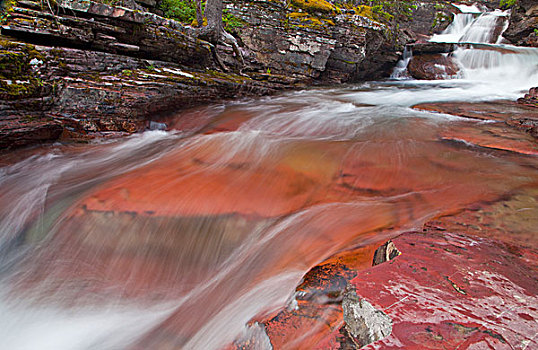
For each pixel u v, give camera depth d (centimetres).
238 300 276
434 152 527
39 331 296
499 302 175
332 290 234
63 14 674
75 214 385
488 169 453
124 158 587
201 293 311
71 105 616
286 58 1293
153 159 569
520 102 911
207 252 353
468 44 1552
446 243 254
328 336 186
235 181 462
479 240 264
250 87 1029
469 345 141
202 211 380
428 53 1606
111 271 353
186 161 550
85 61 670
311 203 399
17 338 290
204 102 866
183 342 262
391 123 716
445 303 173
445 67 1502
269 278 290
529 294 183
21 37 605
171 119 770
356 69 1420
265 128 743
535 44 1656
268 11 1252
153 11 1111
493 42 1948
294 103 991
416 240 260
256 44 1277
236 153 573
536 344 142
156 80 750
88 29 686
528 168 452
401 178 441
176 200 403
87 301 326
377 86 1340
